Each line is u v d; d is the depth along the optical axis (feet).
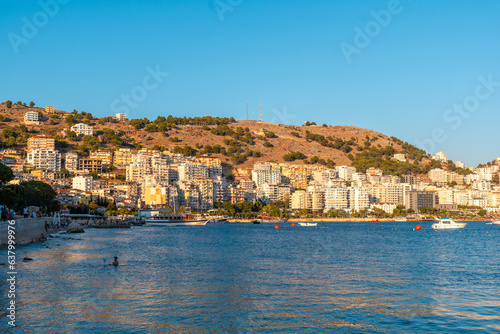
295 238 584.81
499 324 162.09
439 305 186.91
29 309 171.73
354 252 389.39
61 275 236.02
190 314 170.50
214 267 282.15
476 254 378.32
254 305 184.24
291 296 199.93
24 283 214.07
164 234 633.61
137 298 192.34
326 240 548.31
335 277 248.32
